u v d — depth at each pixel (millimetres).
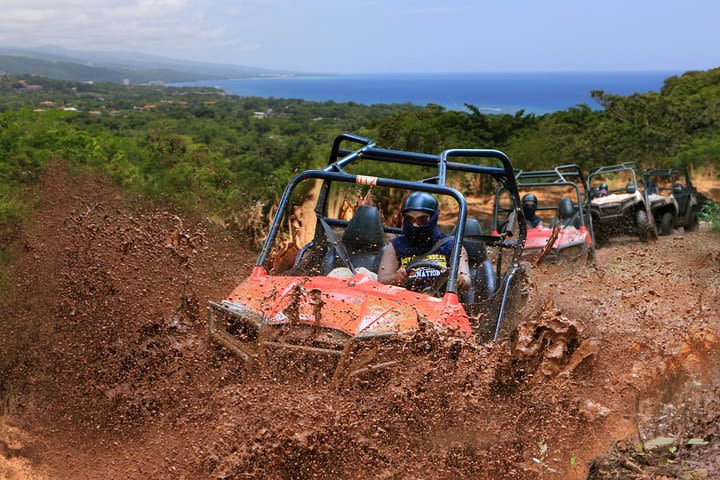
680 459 4137
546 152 26000
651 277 10031
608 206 14289
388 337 4320
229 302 4570
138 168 10961
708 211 16078
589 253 11602
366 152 6367
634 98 31453
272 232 5348
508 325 5812
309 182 11055
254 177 11820
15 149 9141
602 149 26734
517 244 6340
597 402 4855
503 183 6379
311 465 3877
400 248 5617
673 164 26797
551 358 5004
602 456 4234
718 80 50312
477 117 27609
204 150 12477
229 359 4387
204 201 9953
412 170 16234
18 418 4336
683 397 4840
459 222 5113
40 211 6906
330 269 5680
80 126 11938
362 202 7551
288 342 4359
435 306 4684
